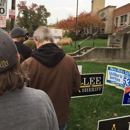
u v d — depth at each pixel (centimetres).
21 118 87
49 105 99
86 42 1791
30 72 180
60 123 192
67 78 191
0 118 84
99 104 430
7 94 90
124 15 2612
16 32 331
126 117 237
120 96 484
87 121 362
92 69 789
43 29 197
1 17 527
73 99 449
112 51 1075
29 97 93
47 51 185
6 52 89
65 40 1798
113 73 484
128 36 1075
